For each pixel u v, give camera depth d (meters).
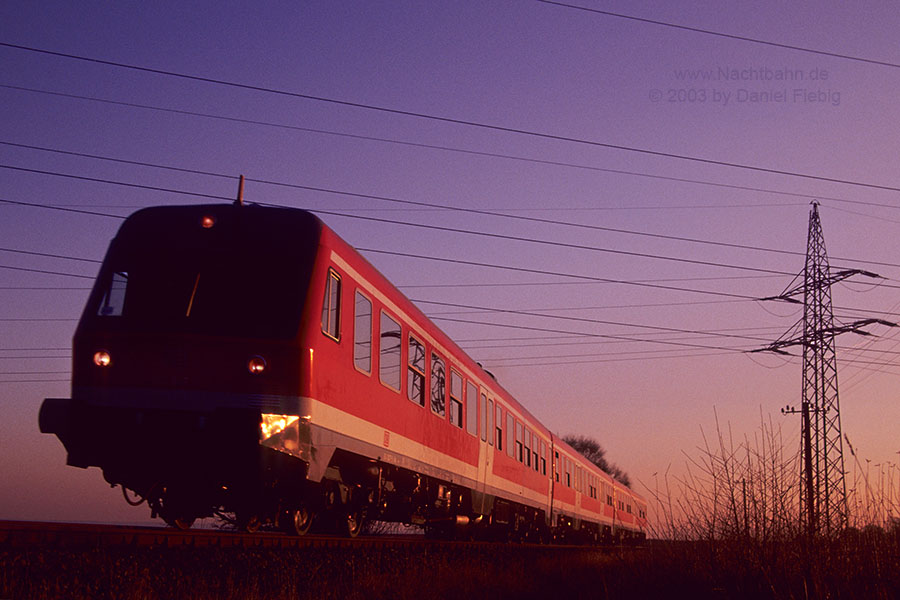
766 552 9.02
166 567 7.48
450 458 15.98
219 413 8.88
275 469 9.30
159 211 10.05
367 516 13.14
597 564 14.66
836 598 8.02
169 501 10.41
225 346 9.28
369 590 9.05
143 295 9.51
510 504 21.81
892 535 8.48
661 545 10.91
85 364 9.27
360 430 11.21
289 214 10.16
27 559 6.54
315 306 9.71
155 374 9.19
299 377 9.40
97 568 6.82
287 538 9.69
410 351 13.70
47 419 9.07
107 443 9.08
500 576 11.95
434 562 11.66
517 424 22.27
